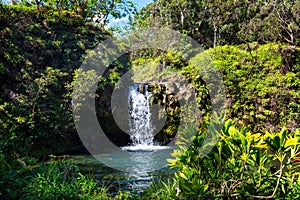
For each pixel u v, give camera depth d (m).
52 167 3.74
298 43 13.04
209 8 15.71
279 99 9.74
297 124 9.27
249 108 9.84
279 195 2.11
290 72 10.18
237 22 15.80
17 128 8.09
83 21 12.08
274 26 13.73
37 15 11.14
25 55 9.83
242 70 10.27
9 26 10.09
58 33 11.15
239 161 2.18
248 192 2.05
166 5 14.69
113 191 4.39
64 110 9.28
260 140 2.10
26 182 2.03
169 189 2.76
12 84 9.09
